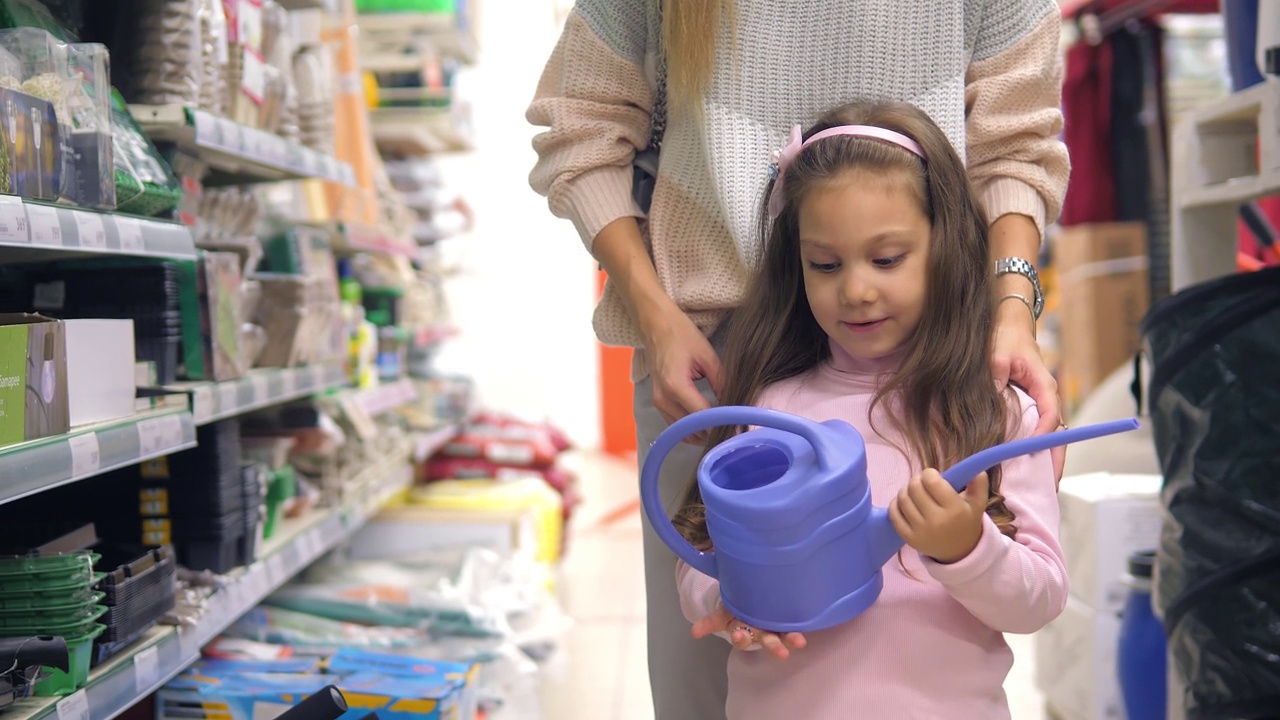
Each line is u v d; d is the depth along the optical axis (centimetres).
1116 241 484
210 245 209
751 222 131
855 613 102
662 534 108
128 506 193
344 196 304
